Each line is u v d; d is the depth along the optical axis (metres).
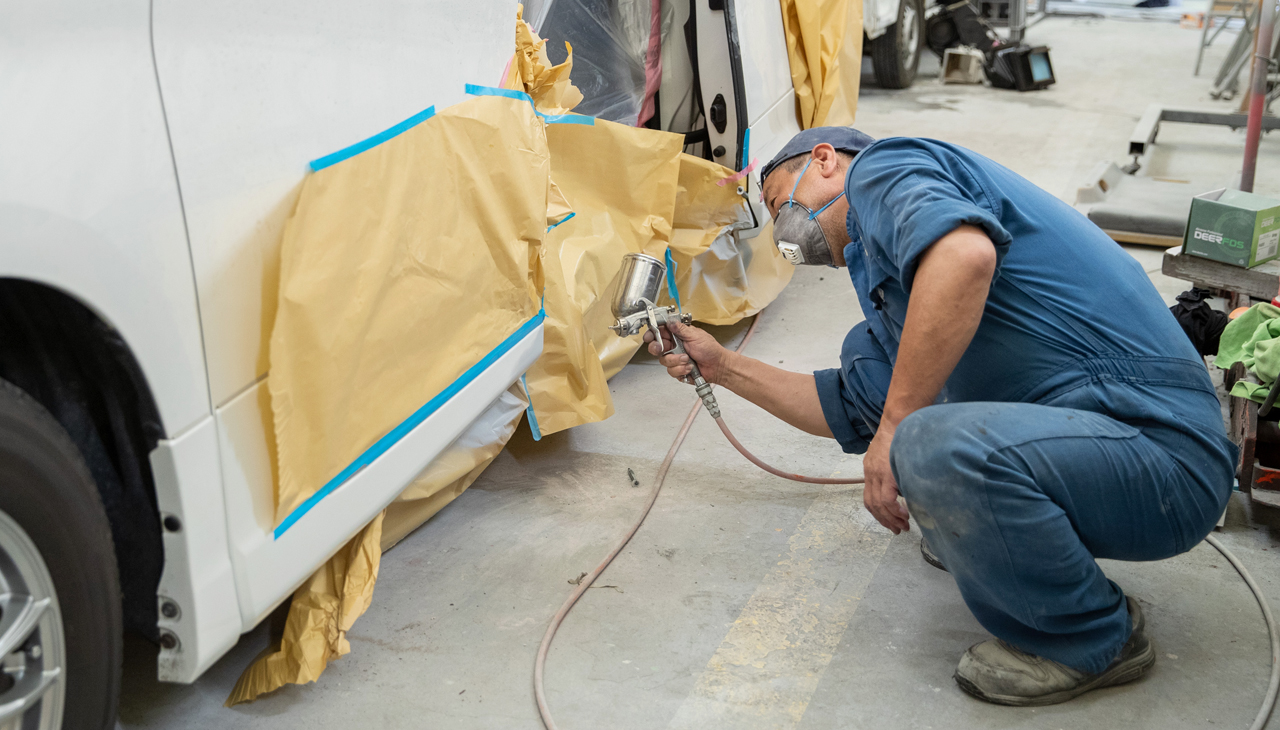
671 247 2.99
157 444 1.23
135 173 1.15
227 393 1.32
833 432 2.05
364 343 1.51
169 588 1.31
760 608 1.96
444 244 1.72
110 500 1.36
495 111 1.87
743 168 3.02
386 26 1.57
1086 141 5.46
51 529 1.17
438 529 2.29
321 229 1.40
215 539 1.33
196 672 1.35
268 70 1.33
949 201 1.44
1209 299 3.21
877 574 2.06
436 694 1.75
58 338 1.23
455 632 1.92
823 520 2.27
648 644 1.87
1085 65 7.46
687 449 2.62
